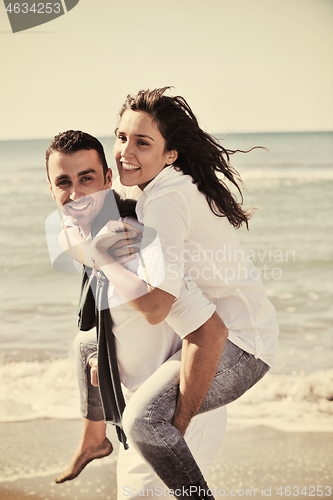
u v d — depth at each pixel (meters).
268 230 5.74
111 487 1.79
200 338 1.15
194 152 1.28
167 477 1.12
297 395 2.62
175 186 1.19
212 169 1.31
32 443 2.10
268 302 1.34
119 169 1.30
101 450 1.66
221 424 1.44
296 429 2.22
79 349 1.57
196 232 1.24
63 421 2.34
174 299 1.12
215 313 1.19
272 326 1.32
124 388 1.51
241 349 1.24
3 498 1.69
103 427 1.66
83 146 1.24
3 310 4.21
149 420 1.12
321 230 5.68
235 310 1.29
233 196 1.38
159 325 1.32
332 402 2.53
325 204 6.31
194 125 1.31
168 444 1.11
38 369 3.07
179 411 1.16
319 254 5.18
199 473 1.14
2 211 6.46
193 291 1.19
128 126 1.25
